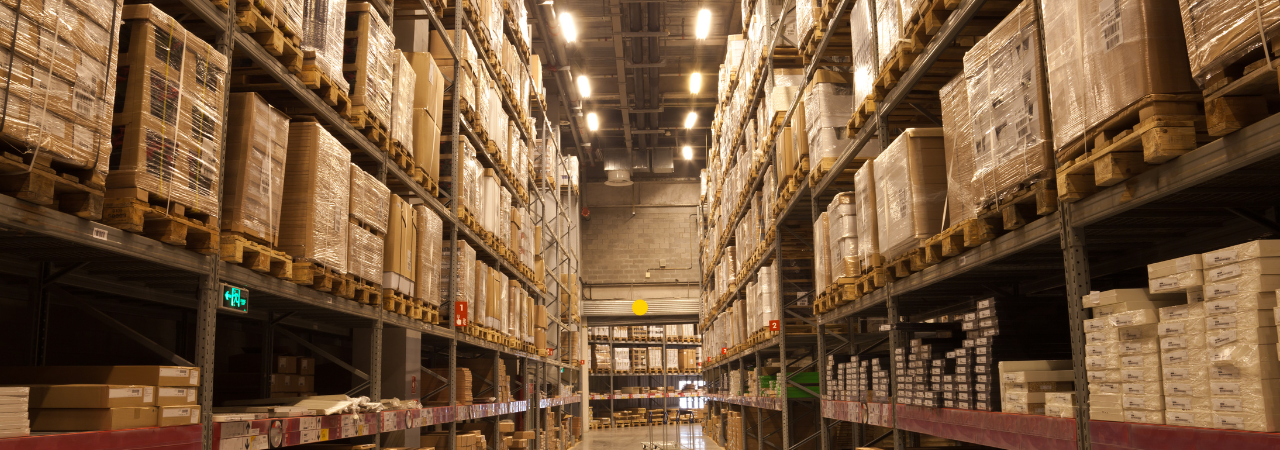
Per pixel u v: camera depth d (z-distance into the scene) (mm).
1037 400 3609
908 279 5043
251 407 4387
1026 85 3336
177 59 3268
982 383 4137
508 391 10367
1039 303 4266
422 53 6898
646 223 24078
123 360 5805
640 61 17016
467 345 10266
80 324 5320
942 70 5043
